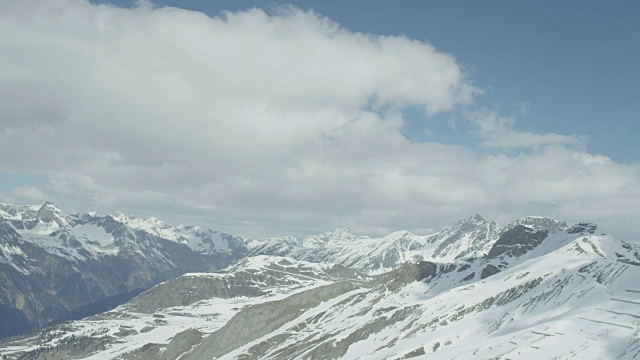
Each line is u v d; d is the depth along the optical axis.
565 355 139.25
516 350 147.62
